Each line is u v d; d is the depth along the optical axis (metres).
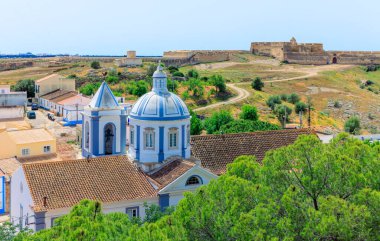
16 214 54.19
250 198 32.06
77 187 49.41
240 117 129.62
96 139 60.28
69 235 28.11
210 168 59.59
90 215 31.70
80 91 160.25
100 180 51.03
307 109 159.75
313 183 32.41
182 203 33.12
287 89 191.38
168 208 44.34
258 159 62.50
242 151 63.38
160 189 50.59
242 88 181.50
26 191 49.50
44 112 143.50
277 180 34.06
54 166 51.22
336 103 178.62
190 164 52.69
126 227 32.50
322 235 28.22
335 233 28.20
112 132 61.47
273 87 192.12
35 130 82.00
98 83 168.62
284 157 34.69
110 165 53.47
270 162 35.66
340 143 38.75
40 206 46.03
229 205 31.58
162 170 54.31
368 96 197.25
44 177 49.66
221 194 33.03
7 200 64.19
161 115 55.12
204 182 52.59
